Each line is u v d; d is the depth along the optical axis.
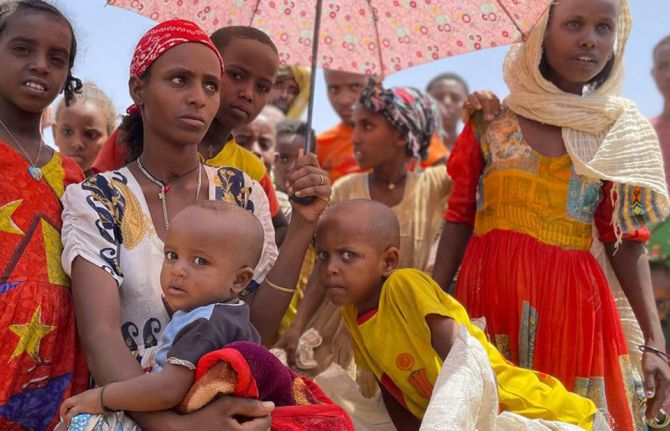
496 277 4.12
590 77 4.25
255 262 3.04
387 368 3.56
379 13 4.42
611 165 4.07
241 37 4.11
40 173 3.28
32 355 3.10
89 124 5.31
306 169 3.48
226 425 2.71
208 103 3.28
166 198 3.29
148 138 3.33
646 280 4.27
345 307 3.75
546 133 4.19
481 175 4.41
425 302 3.37
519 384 3.49
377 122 5.40
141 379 2.70
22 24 3.28
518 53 4.34
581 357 4.00
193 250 2.92
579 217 4.14
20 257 3.13
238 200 3.45
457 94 8.81
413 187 5.43
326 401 3.21
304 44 4.54
